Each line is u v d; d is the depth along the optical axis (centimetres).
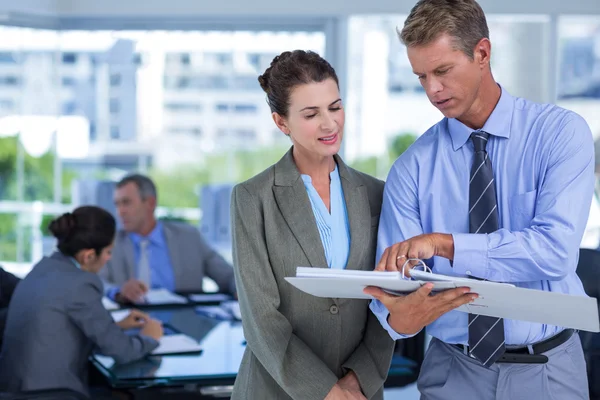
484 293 157
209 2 538
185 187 582
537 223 176
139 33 573
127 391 283
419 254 174
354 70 571
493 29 560
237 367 291
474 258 173
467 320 189
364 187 213
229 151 582
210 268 461
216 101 579
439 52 173
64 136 577
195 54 575
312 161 208
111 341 300
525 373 186
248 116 580
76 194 552
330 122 195
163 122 581
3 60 552
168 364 296
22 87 561
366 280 160
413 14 177
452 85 176
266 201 206
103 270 442
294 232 204
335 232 208
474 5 176
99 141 581
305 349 202
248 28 572
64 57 572
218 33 572
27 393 280
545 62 557
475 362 190
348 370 211
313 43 574
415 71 180
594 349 305
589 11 527
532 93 561
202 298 414
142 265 447
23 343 304
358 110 573
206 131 580
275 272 205
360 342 215
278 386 209
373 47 570
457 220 190
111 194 546
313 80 194
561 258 171
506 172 186
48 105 571
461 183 190
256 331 203
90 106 578
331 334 207
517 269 173
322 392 198
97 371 337
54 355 303
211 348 319
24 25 550
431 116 574
